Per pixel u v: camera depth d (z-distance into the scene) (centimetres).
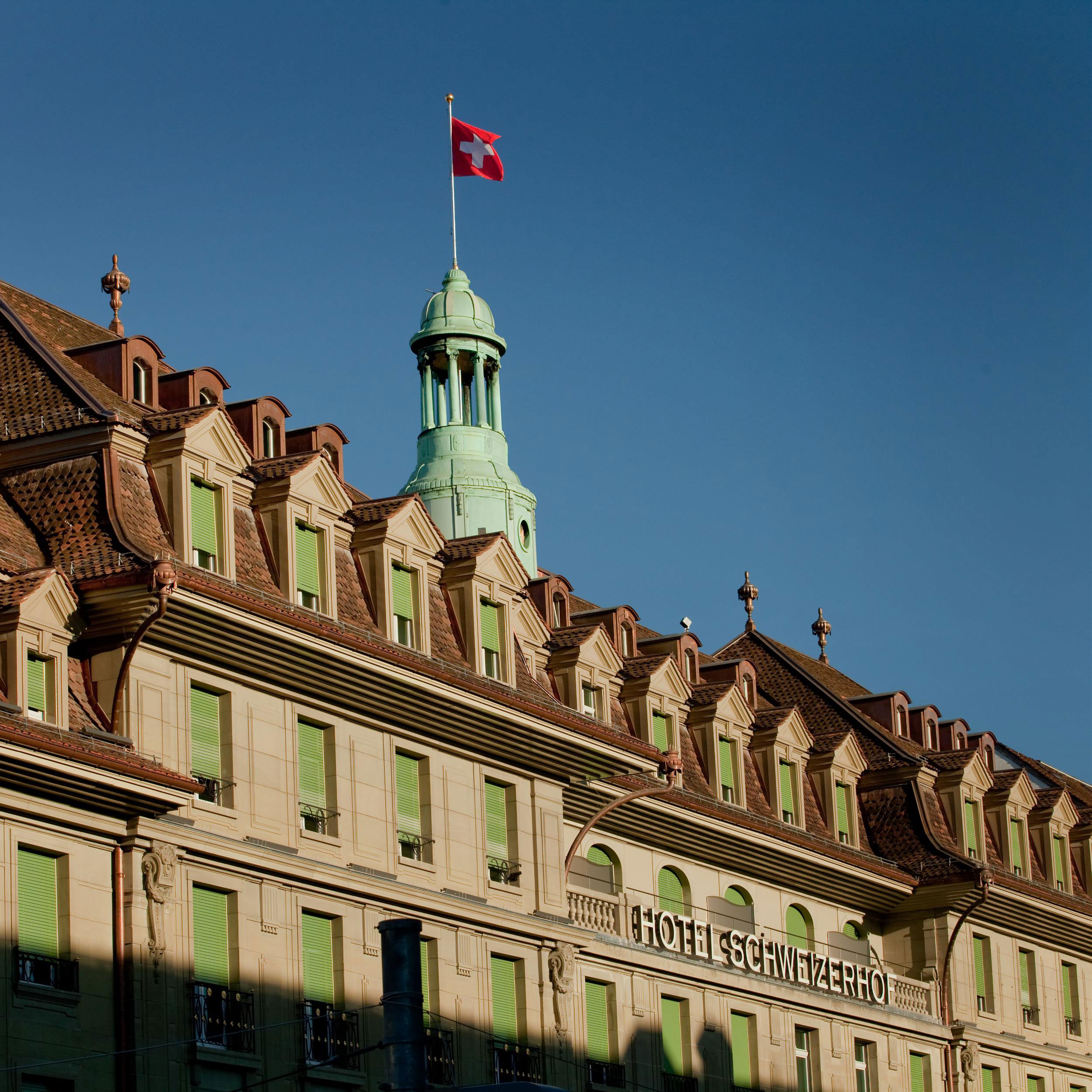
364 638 4525
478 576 5022
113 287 5300
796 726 6384
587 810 5369
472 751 4928
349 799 4578
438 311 6881
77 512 4256
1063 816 7519
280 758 4438
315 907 4438
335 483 4703
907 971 6600
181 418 4400
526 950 5003
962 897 6538
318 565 4644
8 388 4484
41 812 3841
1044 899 7019
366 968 4525
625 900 5428
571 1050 5066
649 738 5772
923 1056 6519
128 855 4022
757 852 5956
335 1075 4362
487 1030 4816
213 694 4350
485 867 4919
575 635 5597
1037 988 7138
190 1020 4075
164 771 3997
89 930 3919
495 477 6694
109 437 4306
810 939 6266
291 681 4453
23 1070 3725
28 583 3962
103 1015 3909
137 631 4084
